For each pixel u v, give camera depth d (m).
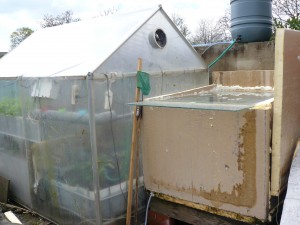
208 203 3.01
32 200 4.36
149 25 4.00
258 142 2.59
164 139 3.26
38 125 3.96
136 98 3.38
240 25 5.12
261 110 2.53
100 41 3.94
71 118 3.42
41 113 3.87
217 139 2.84
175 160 3.21
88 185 3.37
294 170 2.70
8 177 4.83
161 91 4.09
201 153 2.98
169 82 4.21
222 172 2.85
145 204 3.80
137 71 3.43
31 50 5.00
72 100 3.36
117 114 3.43
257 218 2.69
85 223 3.52
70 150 3.52
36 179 4.21
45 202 4.13
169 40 4.29
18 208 4.50
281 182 2.73
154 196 3.55
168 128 3.20
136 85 3.62
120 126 3.47
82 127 3.29
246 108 2.37
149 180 3.52
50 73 3.71
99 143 3.25
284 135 2.72
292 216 2.10
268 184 2.63
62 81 3.45
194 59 4.72
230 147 2.76
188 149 3.07
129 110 3.56
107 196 3.38
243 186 2.74
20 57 4.95
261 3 5.00
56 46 4.59
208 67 4.95
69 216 3.77
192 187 3.11
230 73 4.69
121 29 3.99
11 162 4.67
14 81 4.25
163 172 3.35
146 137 3.43
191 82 4.61
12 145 4.56
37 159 4.10
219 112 2.78
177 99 3.39
